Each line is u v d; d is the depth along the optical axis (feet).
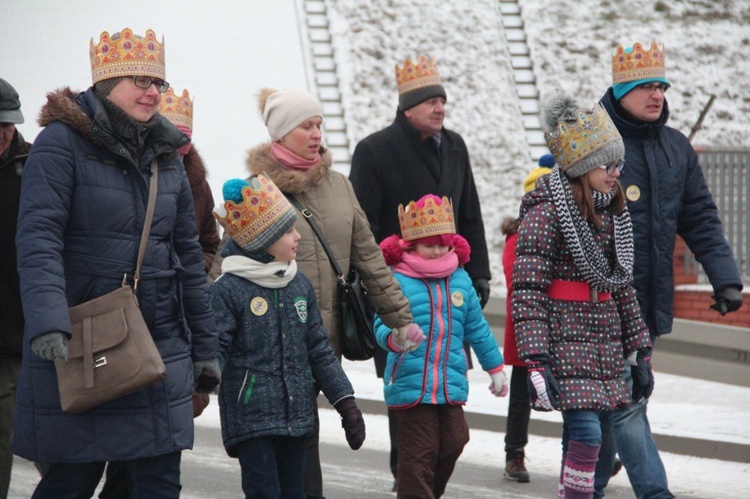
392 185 55.01
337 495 52.70
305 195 43.98
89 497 33.37
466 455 61.93
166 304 33.12
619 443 44.21
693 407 70.33
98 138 31.99
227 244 39.04
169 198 33.37
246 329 37.55
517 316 39.81
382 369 53.11
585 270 39.96
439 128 55.47
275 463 37.55
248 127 183.83
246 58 198.29
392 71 194.39
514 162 178.19
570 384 39.73
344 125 184.14
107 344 31.24
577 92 195.72
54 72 192.24
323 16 208.03
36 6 208.03
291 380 37.83
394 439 52.90
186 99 48.01
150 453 32.35
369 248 44.42
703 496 51.93
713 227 47.09
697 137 188.96
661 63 46.26
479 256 56.34
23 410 32.24
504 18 208.95
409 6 207.92
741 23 211.82
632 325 41.93
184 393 33.24
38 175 31.42
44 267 30.66
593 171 40.14
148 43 32.40
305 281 38.96
